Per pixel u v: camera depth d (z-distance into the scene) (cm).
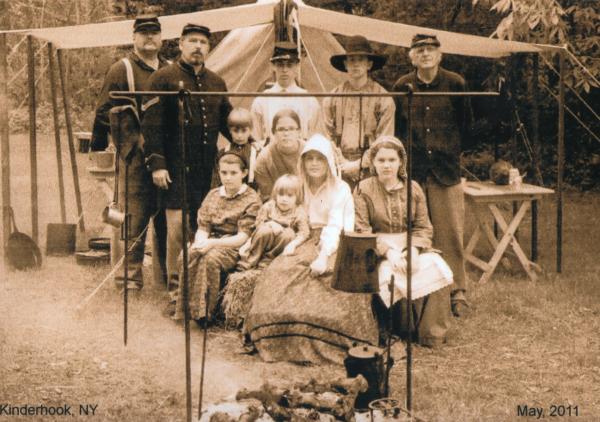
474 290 656
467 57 1080
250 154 609
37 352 496
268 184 591
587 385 463
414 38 611
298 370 475
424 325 523
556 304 618
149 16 623
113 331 537
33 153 726
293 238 539
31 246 696
